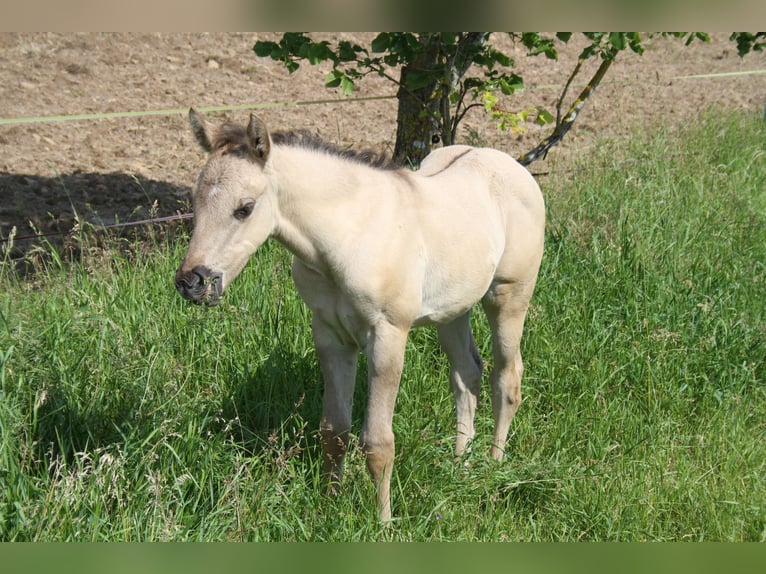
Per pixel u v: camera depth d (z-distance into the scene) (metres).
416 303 3.82
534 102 10.24
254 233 3.46
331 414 3.94
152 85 9.71
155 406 4.04
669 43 14.00
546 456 4.60
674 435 4.78
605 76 11.76
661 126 9.24
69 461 3.87
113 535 3.34
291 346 4.76
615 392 5.08
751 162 8.53
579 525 4.12
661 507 4.25
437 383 4.87
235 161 3.38
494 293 4.45
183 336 4.65
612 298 5.76
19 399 3.95
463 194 4.16
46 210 6.61
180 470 3.80
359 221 3.65
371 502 3.82
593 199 6.93
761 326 5.73
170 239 6.13
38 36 10.44
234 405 4.27
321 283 3.77
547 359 5.16
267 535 3.57
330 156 3.70
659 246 6.43
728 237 6.83
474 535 3.91
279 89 10.02
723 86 11.84
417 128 6.32
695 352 5.41
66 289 4.86
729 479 4.40
